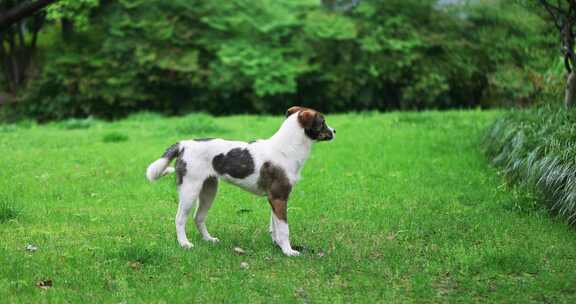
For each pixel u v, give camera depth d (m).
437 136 13.96
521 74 23.98
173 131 15.94
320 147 13.02
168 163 6.51
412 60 28.55
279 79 28.02
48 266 5.84
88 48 29.22
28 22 29.44
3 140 14.84
